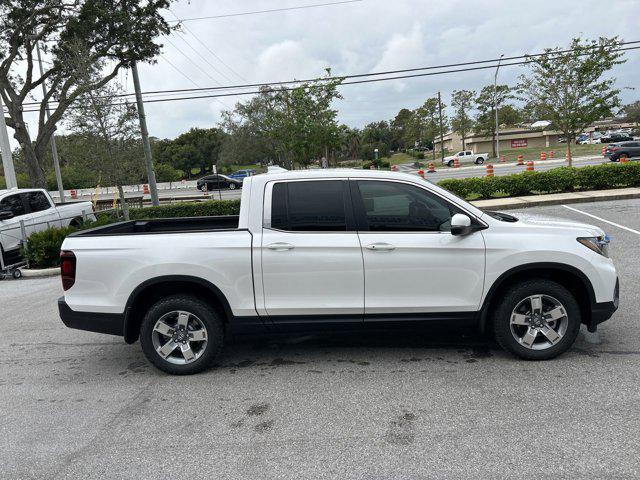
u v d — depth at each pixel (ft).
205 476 10.03
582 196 52.39
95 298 15.08
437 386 13.55
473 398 12.72
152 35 72.90
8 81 73.67
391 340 17.48
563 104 66.80
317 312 14.75
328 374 14.83
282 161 185.47
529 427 11.17
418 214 14.78
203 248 14.70
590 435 10.71
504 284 14.87
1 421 12.98
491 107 204.64
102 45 70.64
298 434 11.47
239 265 14.64
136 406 13.42
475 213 14.74
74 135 56.29
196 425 12.17
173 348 15.30
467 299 14.61
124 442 11.55
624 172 56.39
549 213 45.16
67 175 176.04
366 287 14.58
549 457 9.99
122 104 57.26
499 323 14.74
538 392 12.82
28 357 18.17
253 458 10.59
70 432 12.17
